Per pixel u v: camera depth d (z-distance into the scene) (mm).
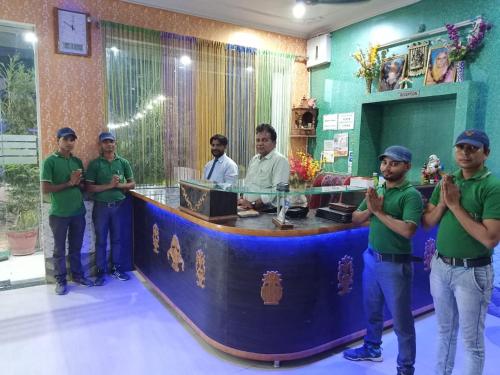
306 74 5246
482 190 1764
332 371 2387
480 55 3381
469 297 1819
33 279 3787
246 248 2324
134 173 4102
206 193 2553
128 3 3947
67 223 3527
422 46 3809
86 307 3252
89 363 2453
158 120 4176
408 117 4250
